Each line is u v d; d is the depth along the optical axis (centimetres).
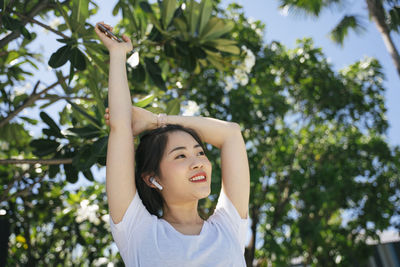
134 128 182
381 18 889
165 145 170
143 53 328
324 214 1019
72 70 259
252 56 360
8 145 488
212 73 755
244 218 175
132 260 152
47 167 330
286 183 960
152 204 177
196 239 153
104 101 261
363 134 1165
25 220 517
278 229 947
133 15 331
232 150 185
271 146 862
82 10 253
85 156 258
